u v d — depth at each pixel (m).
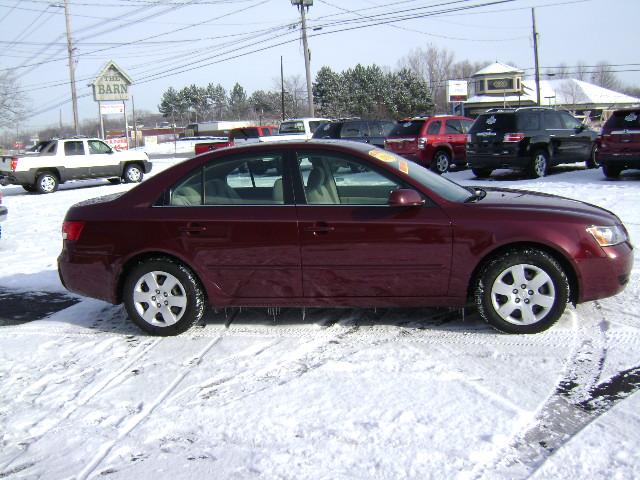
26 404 4.14
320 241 4.93
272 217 5.01
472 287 4.98
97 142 21.11
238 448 3.45
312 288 5.05
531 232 4.71
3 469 3.38
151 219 5.20
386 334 5.04
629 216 9.40
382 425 3.59
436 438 3.42
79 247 5.38
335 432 3.54
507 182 15.05
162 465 3.33
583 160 16.64
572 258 4.72
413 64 83.69
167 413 3.89
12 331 5.64
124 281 5.42
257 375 4.37
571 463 3.12
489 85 65.69
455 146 18.75
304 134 24.20
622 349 4.51
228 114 110.94
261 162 5.20
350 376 4.26
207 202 5.22
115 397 4.16
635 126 13.65
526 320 4.83
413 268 4.88
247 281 5.12
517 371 4.23
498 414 3.65
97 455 3.46
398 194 4.79
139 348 5.05
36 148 20.61
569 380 4.07
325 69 76.81
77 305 6.44
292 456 3.33
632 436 3.35
